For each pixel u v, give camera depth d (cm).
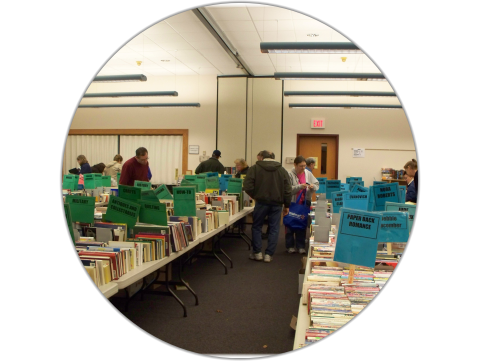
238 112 1190
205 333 340
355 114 1166
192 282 484
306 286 262
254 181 575
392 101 1156
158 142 1244
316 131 1173
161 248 330
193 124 1215
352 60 991
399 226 295
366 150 1166
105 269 267
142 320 367
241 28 788
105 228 327
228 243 730
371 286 259
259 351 310
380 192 401
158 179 1243
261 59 1011
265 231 855
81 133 1270
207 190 684
